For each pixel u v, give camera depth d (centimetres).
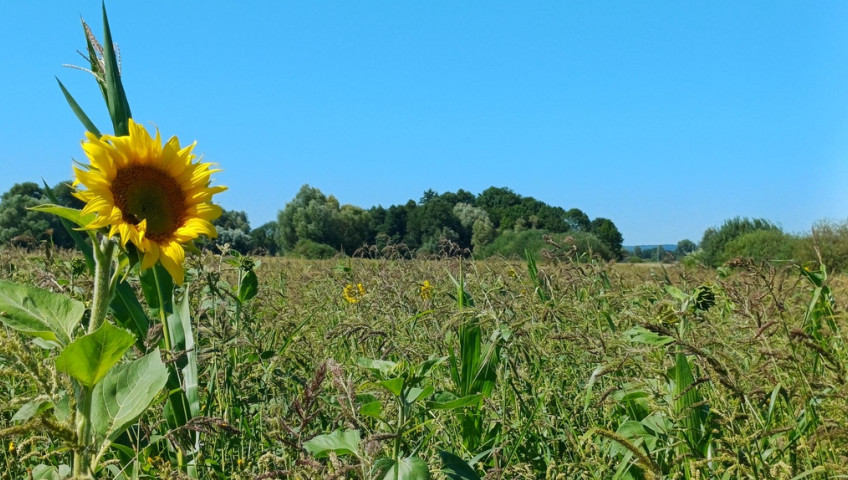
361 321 401
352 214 7431
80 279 416
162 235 312
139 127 314
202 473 301
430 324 475
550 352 390
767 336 324
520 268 680
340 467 223
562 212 8756
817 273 505
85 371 228
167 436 281
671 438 301
